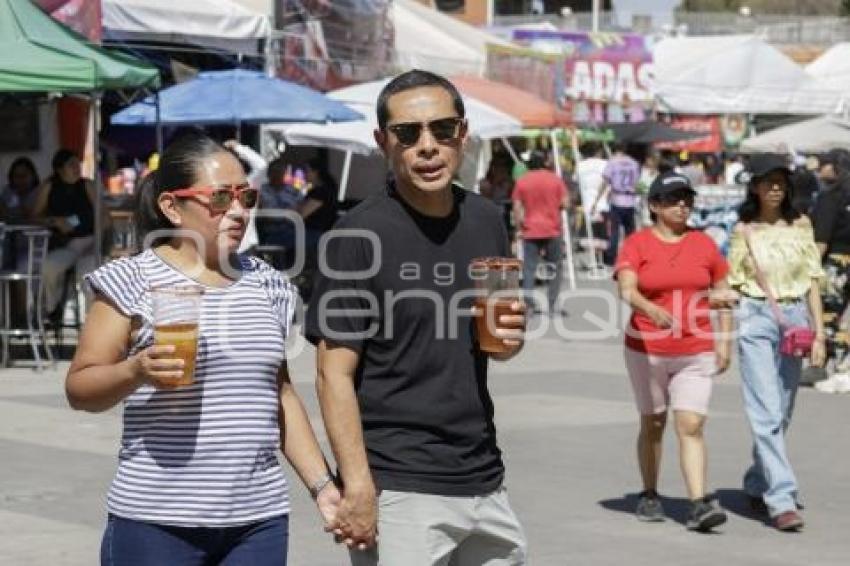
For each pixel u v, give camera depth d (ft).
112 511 14.83
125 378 14.32
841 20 189.37
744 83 104.94
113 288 14.89
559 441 38.42
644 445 29.89
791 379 30.35
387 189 16.19
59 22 52.54
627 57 115.44
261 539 14.89
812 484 33.71
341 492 15.74
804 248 29.86
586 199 102.22
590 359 55.47
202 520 14.61
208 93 63.67
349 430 15.61
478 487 15.97
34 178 56.24
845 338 48.96
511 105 83.46
